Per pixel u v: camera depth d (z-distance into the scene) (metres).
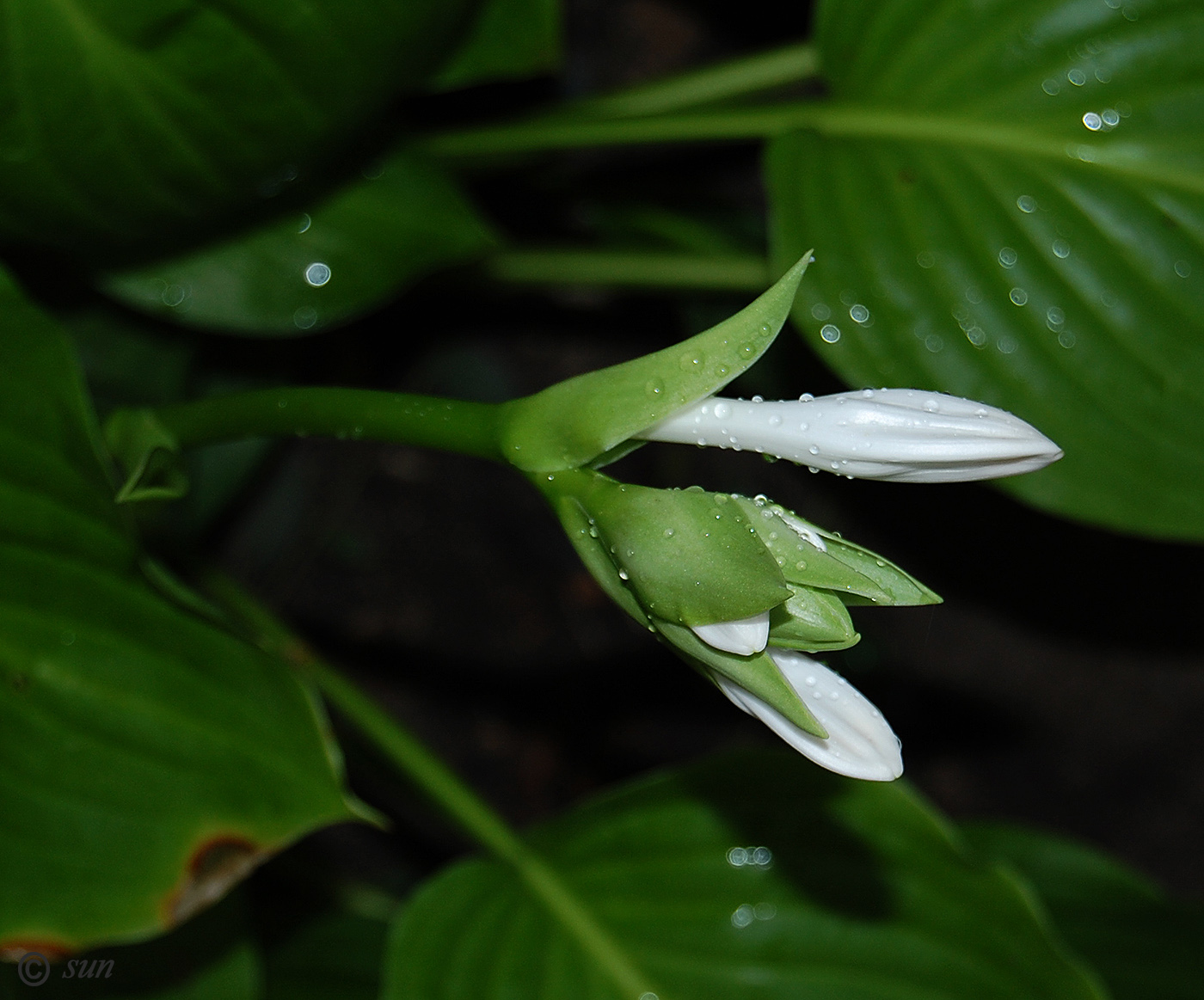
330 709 0.97
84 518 0.77
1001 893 0.80
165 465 0.76
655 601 0.70
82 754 0.77
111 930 0.77
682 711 1.08
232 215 0.83
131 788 0.77
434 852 1.06
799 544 0.71
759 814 0.82
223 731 0.78
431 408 0.73
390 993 0.80
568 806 1.08
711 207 1.07
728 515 0.70
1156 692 1.06
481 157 0.88
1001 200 0.83
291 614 1.03
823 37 0.84
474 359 1.04
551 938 0.81
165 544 0.86
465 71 0.83
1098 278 0.83
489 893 0.82
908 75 0.84
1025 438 0.70
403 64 0.80
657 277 0.91
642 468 1.04
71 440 0.77
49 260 0.86
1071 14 0.83
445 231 0.85
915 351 0.82
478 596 1.06
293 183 0.84
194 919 0.81
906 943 0.81
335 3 0.77
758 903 0.82
